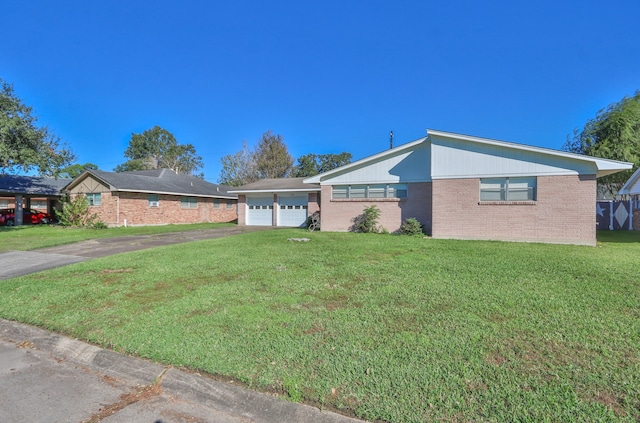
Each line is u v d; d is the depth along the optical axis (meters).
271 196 22.33
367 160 15.62
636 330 3.78
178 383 3.09
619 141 19.58
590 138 20.98
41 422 2.66
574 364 3.08
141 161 57.47
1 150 17.45
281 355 3.35
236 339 3.73
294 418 2.59
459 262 7.72
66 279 6.68
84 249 11.49
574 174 11.82
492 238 12.75
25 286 6.23
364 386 2.82
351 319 4.22
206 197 27.52
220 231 18.19
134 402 2.92
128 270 7.38
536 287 5.54
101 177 21.61
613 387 2.73
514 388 2.73
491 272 6.64
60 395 3.04
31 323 4.55
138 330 4.08
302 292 5.44
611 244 11.53
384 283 5.89
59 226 21.92
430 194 14.68
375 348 3.45
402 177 15.13
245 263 7.86
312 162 47.00
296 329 3.97
